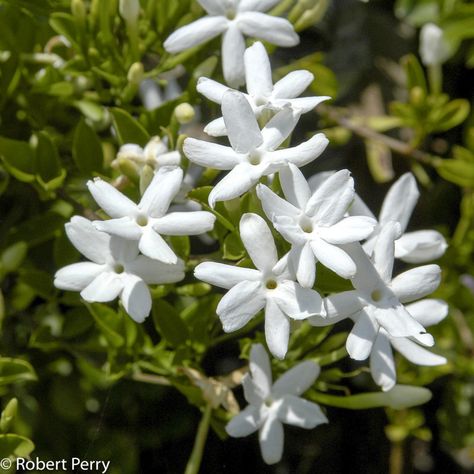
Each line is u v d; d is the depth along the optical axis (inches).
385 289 15.0
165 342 16.3
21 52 17.0
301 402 15.6
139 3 16.6
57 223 16.8
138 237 14.9
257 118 15.2
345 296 14.9
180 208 16.1
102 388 18.3
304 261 14.6
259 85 15.3
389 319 14.9
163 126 16.5
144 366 16.2
